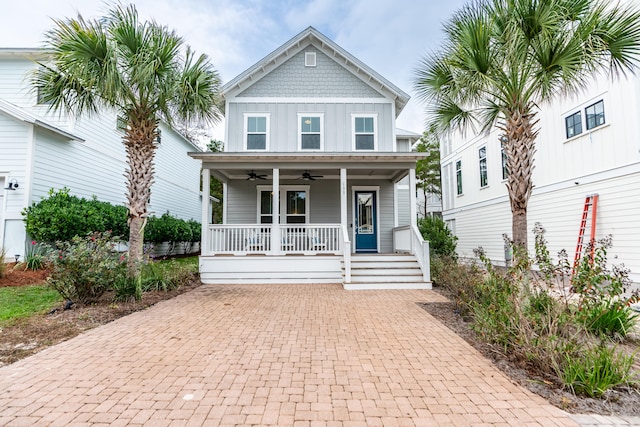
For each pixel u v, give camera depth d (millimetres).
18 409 2508
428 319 5230
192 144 18953
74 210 8758
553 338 3252
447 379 3086
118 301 6035
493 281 4805
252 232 9672
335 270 9141
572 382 2807
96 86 6328
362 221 11703
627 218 7555
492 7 5055
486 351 3803
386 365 3408
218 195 26359
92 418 2396
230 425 2324
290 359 3547
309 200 11547
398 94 11188
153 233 12547
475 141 14695
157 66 6309
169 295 7094
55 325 4660
